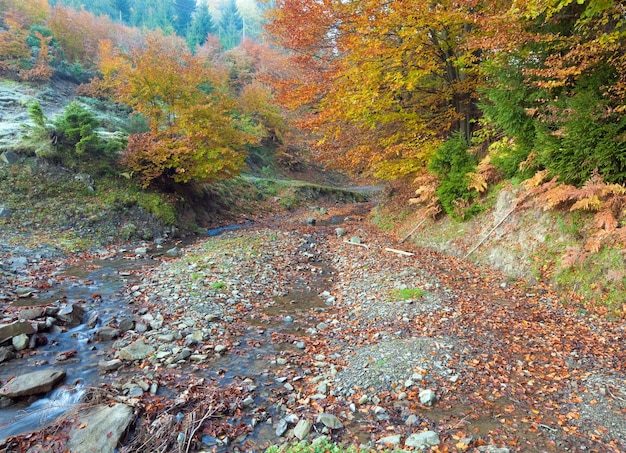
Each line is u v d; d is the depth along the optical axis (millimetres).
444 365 5723
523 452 3967
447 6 10844
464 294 8852
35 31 30141
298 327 7754
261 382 5602
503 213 11156
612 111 7797
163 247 14859
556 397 4961
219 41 51344
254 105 35156
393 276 10227
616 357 5789
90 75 31828
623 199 8008
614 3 7383
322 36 15547
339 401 5051
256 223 21531
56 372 5586
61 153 16312
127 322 7426
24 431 4531
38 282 9648
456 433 4293
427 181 13984
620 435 4145
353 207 28609
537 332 6793
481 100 13086
